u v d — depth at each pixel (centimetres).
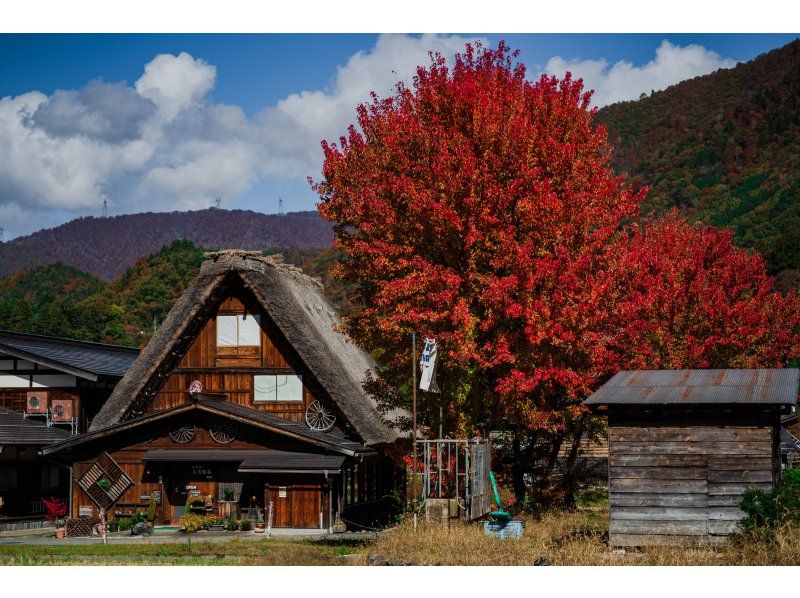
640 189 2964
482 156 2836
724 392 2028
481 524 2439
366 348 3095
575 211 2773
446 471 2828
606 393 2083
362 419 3478
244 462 3244
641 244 4091
